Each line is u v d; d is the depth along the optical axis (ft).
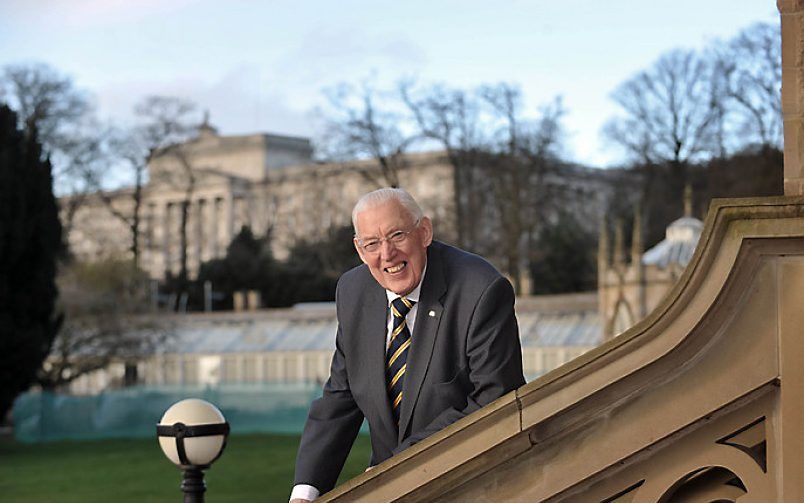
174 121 228.22
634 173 205.26
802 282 8.16
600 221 217.15
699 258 8.29
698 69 197.77
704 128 194.49
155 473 76.84
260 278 254.06
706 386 8.34
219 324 190.19
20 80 199.82
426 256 12.64
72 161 206.59
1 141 95.09
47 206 98.63
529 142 196.54
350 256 226.38
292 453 89.15
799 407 8.13
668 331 8.34
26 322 97.09
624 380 8.41
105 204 220.43
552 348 159.43
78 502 60.95
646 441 8.41
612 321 145.79
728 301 8.32
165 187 322.14
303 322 186.39
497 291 12.32
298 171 308.40
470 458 8.69
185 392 120.16
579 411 8.53
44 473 78.33
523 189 195.72
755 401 8.37
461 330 12.32
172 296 237.45
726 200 8.21
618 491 8.59
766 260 8.26
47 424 115.03
